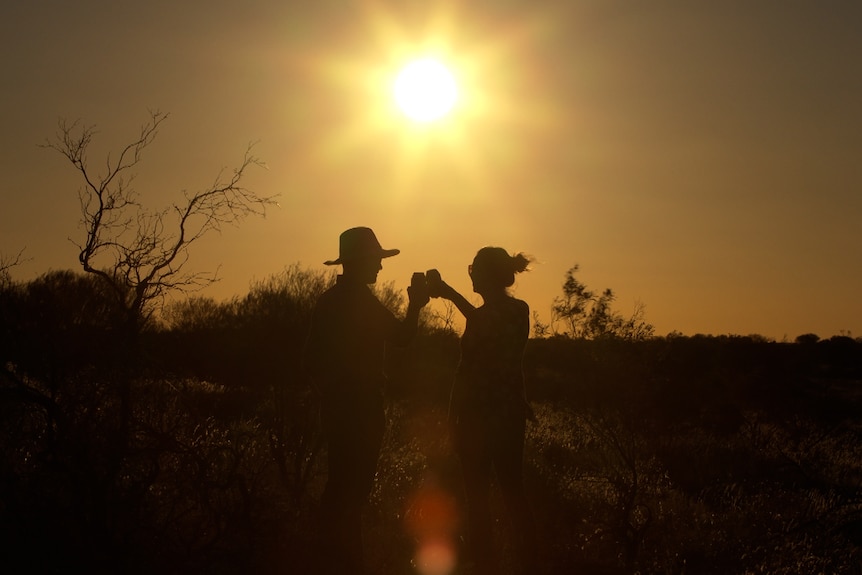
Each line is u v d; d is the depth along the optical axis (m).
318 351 6.65
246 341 17.42
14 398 5.86
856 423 20.67
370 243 6.74
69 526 5.78
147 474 6.20
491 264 7.17
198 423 6.72
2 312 6.08
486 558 6.79
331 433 6.53
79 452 5.79
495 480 9.54
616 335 9.27
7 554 5.57
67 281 6.41
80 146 6.50
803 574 7.61
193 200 6.88
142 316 6.59
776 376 22.34
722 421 17.95
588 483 10.61
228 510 6.36
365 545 7.00
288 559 6.22
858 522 9.66
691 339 20.86
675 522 9.03
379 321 6.61
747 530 9.23
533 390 17.06
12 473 5.73
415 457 10.66
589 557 7.57
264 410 10.54
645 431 9.44
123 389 6.13
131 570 5.73
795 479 13.91
